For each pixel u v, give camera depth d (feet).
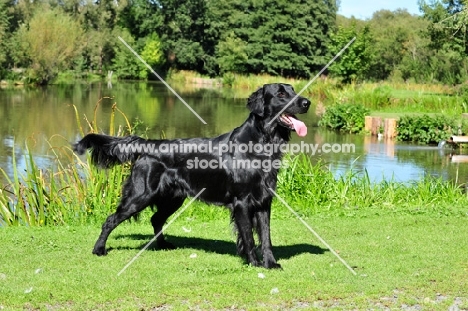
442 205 35.70
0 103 120.98
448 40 135.13
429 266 22.31
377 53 215.51
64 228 29.17
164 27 259.80
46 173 42.04
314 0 253.65
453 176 54.19
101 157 24.70
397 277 20.80
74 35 213.46
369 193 37.99
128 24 264.93
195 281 19.92
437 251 24.59
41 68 194.18
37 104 120.16
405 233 27.86
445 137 78.48
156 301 17.88
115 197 33.40
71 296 18.19
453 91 132.77
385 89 123.75
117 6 268.62
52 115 100.32
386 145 76.64
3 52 191.83
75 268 21.61
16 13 253.24
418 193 39.55
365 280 20.38
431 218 31.24
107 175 34.27
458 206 35.04
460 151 71.67
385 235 27.53
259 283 19.80
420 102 111.86
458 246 25.44
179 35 261.65
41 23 196.44
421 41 225.35
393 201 37.63
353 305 18.03
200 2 257.55
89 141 24.40
